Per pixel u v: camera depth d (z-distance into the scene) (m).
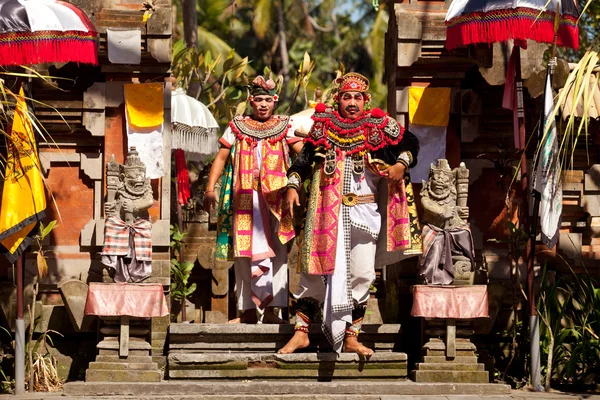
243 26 30.23
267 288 8.37
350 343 7.86
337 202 7.66
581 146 9.47
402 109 8.95
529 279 8.12
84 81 8.87
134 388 7.51
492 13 7.69
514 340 8.61
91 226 8.81
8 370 8.52
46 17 7.61
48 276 8.79
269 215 8.39
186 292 9.27
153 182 8.69
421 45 8.80
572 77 7.42
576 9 8.08
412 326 8.72
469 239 8.08
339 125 7.82
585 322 8.47
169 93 8.77
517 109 8.41
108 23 8.52
